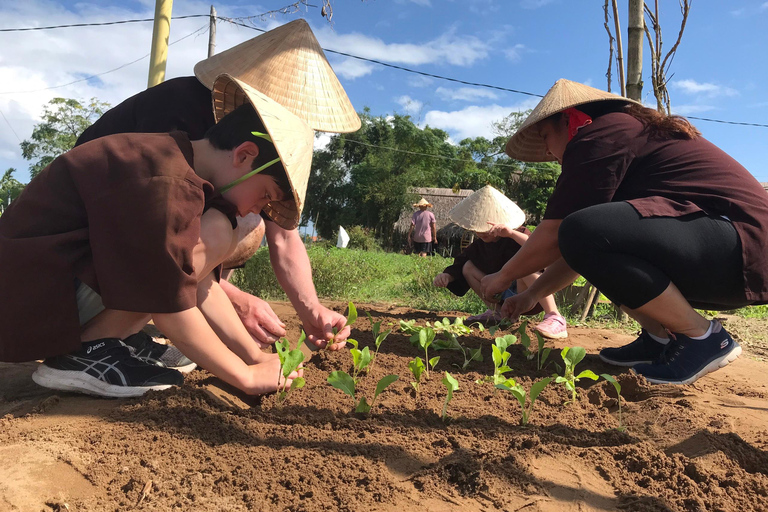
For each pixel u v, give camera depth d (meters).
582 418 1.99
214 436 1.67
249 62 2.54
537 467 1.56
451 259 7.07
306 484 1.42
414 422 1.87
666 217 2.17
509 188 33.94
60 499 1.30
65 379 1.92
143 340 2.27
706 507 1.37
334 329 2.59
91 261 1.80
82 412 1.83
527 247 2.67
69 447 1.54
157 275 1.68
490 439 1.74
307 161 1.90
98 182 1.74
